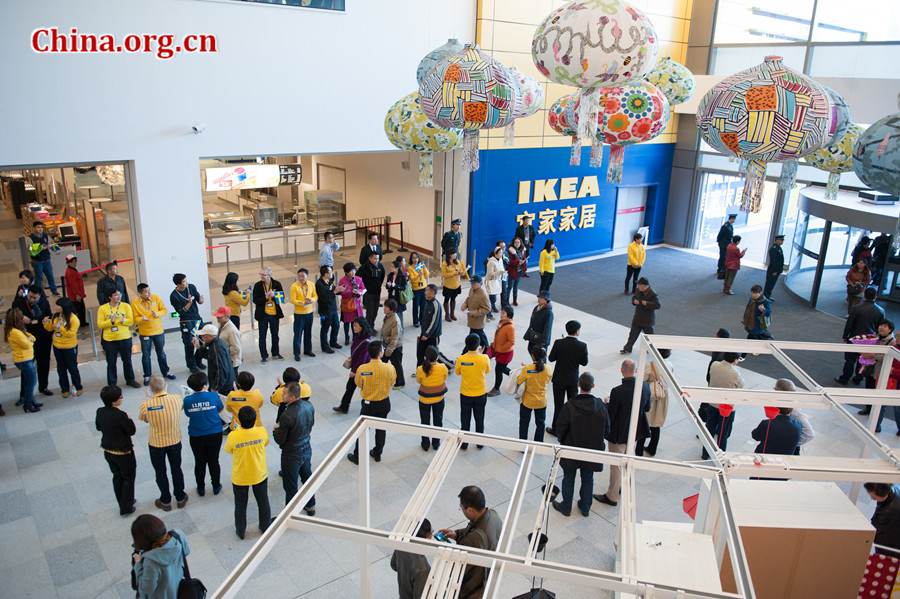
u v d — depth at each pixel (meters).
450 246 14.20
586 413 6.40
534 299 14.42
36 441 7.93
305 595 5.62
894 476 4.19
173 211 11.20
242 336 11.62
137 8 10.09
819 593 4.61
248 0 11.03
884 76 14.70
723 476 4.02
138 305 9.33
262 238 16.47
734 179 19.77
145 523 4.44
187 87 10.82
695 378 10.52
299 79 11.91
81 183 12.98
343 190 19.91
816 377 10.71
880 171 4.44
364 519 4.70
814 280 14.12
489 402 9.36
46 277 12.09
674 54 18.12
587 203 17.97
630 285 15.65
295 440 6.39
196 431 6.62
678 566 3.96
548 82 15.82
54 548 6.11
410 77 13.33
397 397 9.34
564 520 6.69
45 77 9.60
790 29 16.09
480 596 4.15
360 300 11.05
